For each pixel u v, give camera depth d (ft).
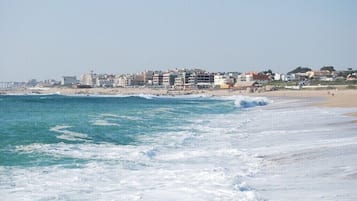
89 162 54.39
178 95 546.26
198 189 39.06
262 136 81.15
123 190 39.70
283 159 54.34
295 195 36.42
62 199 36.86
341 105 188.03
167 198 36.40
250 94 439.63
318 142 68.18
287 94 395.34
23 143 70.85
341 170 45.98
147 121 122.11
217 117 141.38
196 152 62.18
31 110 191.21
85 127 100.48
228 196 36.40
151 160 55.93
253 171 47.21
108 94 652.48
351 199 34.83
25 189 40.32
